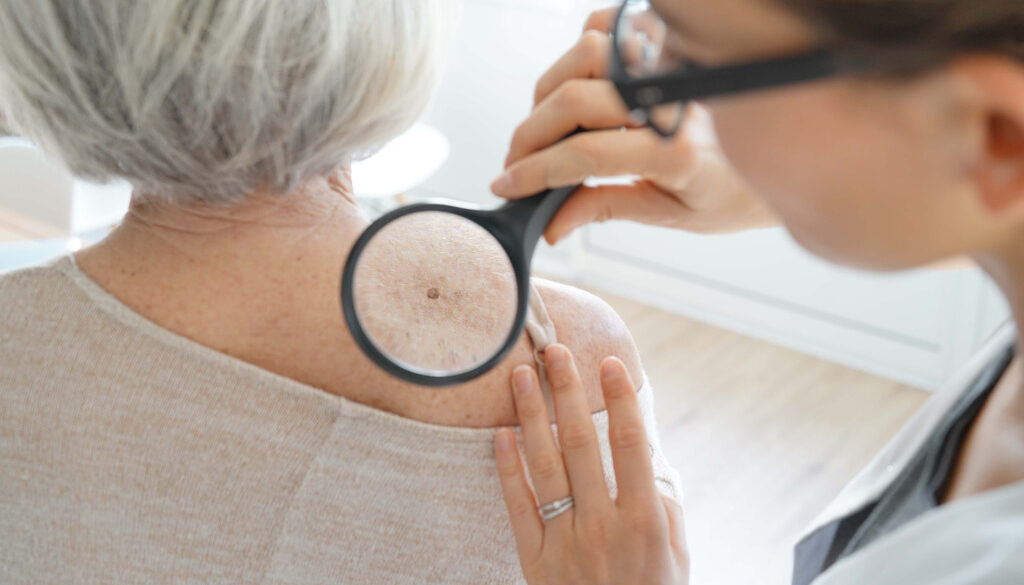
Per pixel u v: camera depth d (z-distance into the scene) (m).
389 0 0.74
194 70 0.71
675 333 3.51
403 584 0.83
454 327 0.78
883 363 3.28
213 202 0.78
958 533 0.52
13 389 0.78
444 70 0.82
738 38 0.50
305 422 0.78
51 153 0.79
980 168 0.47
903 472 0.69
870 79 0.47
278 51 0.72
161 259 0.79
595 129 0.72
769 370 3.30
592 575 0.79
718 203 0.80
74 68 0.72
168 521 0.80
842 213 0.51
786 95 0.49
